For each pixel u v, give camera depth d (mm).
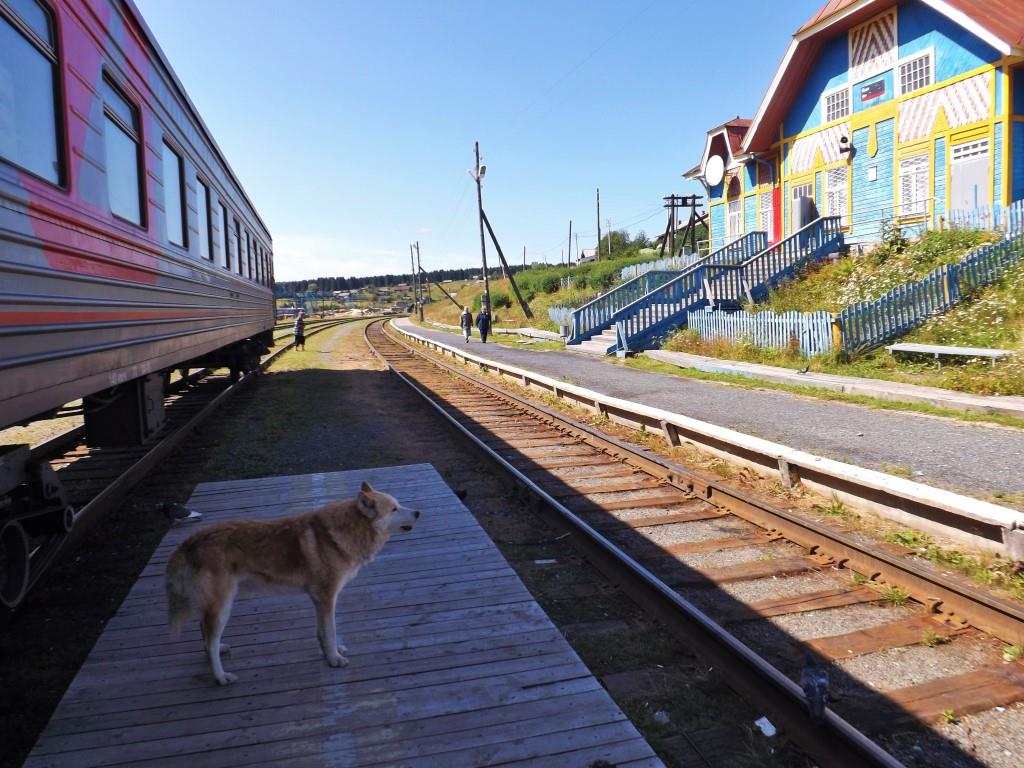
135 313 6316
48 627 4637
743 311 19938
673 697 3664
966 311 14789
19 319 3930
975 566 5094
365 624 4379
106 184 5664
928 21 19656
